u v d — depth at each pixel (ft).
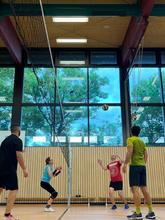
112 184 22.75
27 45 33.24
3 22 26.53
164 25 29.58
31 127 32.55
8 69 34.32
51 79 34.09
